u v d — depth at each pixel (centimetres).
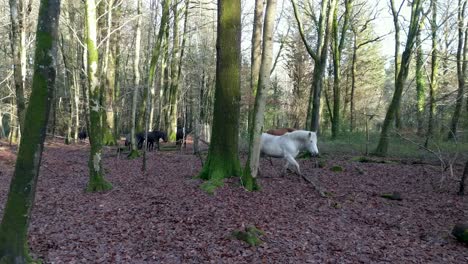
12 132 2941
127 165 1680
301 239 724
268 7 957
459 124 2148
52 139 3478
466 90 1286
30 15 1650
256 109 1016
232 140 1113
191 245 682
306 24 3088
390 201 1027
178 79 3300
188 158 1916
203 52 3269
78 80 3222
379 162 1706
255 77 1593
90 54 1084
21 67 1431
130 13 2406
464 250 696
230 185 1055
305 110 3534
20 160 482
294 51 3425
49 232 749
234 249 664
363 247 698
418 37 1972
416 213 920
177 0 2452
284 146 1200
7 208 490
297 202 966
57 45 487
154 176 1356
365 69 3750
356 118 3731
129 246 680
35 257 618
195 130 2066
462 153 1819
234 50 1087
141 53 3003
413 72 2995
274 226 786
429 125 1702
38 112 478
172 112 3225
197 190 1032
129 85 4247
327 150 2125
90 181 1114
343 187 1180
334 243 712
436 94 2094
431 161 1730
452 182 1292
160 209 888
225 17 1073
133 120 1953
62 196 1050
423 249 697
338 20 2780
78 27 2569
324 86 3039
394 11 2150
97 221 816
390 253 674
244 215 841
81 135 3538
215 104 1123
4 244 488
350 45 3609
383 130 1922
